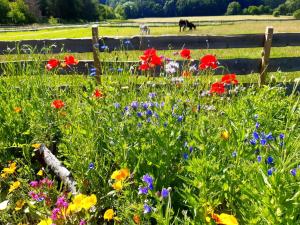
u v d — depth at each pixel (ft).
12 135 13.30
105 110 10.89
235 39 21.08
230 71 21.43
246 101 12.75
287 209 6.32
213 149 8.86
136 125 9.99
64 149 11.42
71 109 12.73
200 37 21.04
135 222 7.41
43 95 14.20
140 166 9.23
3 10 261.24
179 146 9.54
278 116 13.01
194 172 7.76
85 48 21.13
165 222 6.50
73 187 10.18
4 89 14.89
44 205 8.86
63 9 331.36
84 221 8.13
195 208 7.10
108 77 13.25
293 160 7.48
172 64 12.59
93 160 10.33
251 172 7.84
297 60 21.21
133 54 20.89
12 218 9.78
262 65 21.08
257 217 6.82
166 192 6.65
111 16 390.21
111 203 9.25
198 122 10.29
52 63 14.98
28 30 159.53
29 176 10.94
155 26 165.27
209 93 13.04
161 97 11.50
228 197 7.75
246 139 8.97
